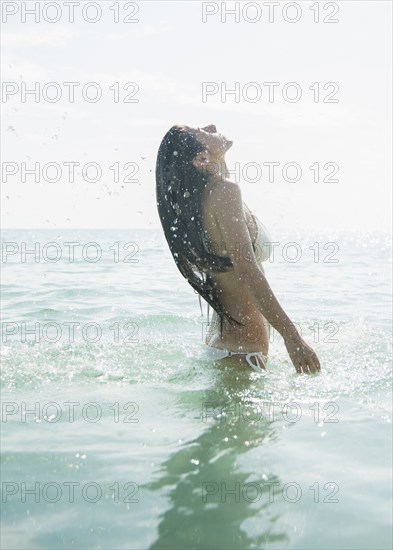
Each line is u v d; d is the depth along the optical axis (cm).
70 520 163
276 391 272
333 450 210
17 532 157
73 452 207
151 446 212
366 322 477
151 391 271
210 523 161
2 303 594
